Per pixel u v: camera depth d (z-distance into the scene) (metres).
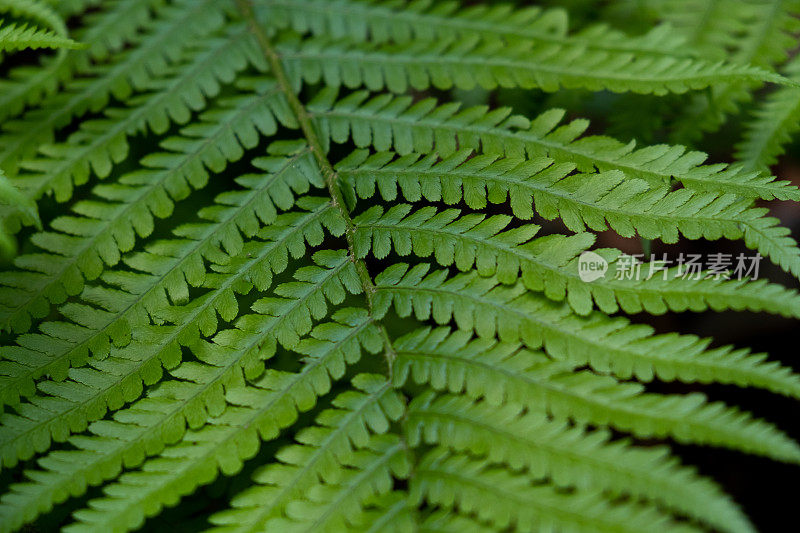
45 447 0.68
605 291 0.67
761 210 0.67
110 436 0.67
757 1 0.75
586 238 0.68
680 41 0.73
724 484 0.77
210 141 0.73
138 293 0.70
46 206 0.74
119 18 0.76
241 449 0.67
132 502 0.66
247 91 0.77
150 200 0.72
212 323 0.69
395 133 0.72
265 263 0.70
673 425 0.65
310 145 0.72
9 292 0.70
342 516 0.66
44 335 0.69
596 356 0.67
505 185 0.69
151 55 0.76
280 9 0.77
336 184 0.71
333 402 0.67
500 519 0.65
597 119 0.79
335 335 0.69
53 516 0.69
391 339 0.72
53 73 0.75
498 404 0.66
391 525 0.66
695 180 0.69
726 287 0.67
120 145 0.73
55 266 0.70
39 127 0.74
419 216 0.70
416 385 0.71
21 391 0.68
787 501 0.77
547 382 0.66
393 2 0.76
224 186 0.76
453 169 0.70
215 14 0.76
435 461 0.66
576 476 0.65
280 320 0.69
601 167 0.70
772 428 0.65
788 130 0.73
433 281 0.69
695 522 0.68
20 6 0.72
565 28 0.74
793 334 0.79
